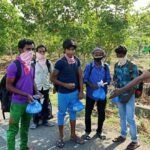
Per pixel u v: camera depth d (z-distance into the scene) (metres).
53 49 9.21
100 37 7.26
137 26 7.44
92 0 7.44
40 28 8.51
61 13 7.68
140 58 16.03
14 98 2.61
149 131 3.79
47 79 3.65
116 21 7.10
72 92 3.04
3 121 3.93
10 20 11.26
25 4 8.33
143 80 1.46
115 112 4.75
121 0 7.26
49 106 3.75
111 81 3.52
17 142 3.16
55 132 3.52
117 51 2.95
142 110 5.42
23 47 2.59
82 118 4.11
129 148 2.99
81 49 7.18
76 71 3.04
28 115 2.74
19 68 2.56
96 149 3.00
